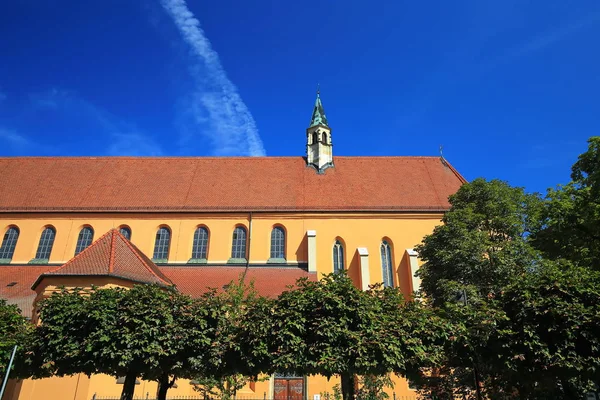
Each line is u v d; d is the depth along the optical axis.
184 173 44.97
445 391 21.45
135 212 39.72
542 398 19.47
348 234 39.44
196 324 18.42
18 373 19.03
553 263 24.03
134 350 17.14
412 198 41.91
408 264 37.91
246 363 18.28
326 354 17.52
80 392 25.48
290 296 18.92
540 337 18.08
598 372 17.03
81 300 19.06
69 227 39.19
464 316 19.55
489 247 25.48
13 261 37.97
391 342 17.59
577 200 28.67
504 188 29.14
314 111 49.69
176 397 28.30
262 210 40.12
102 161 46.09
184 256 38.53
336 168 46.34
